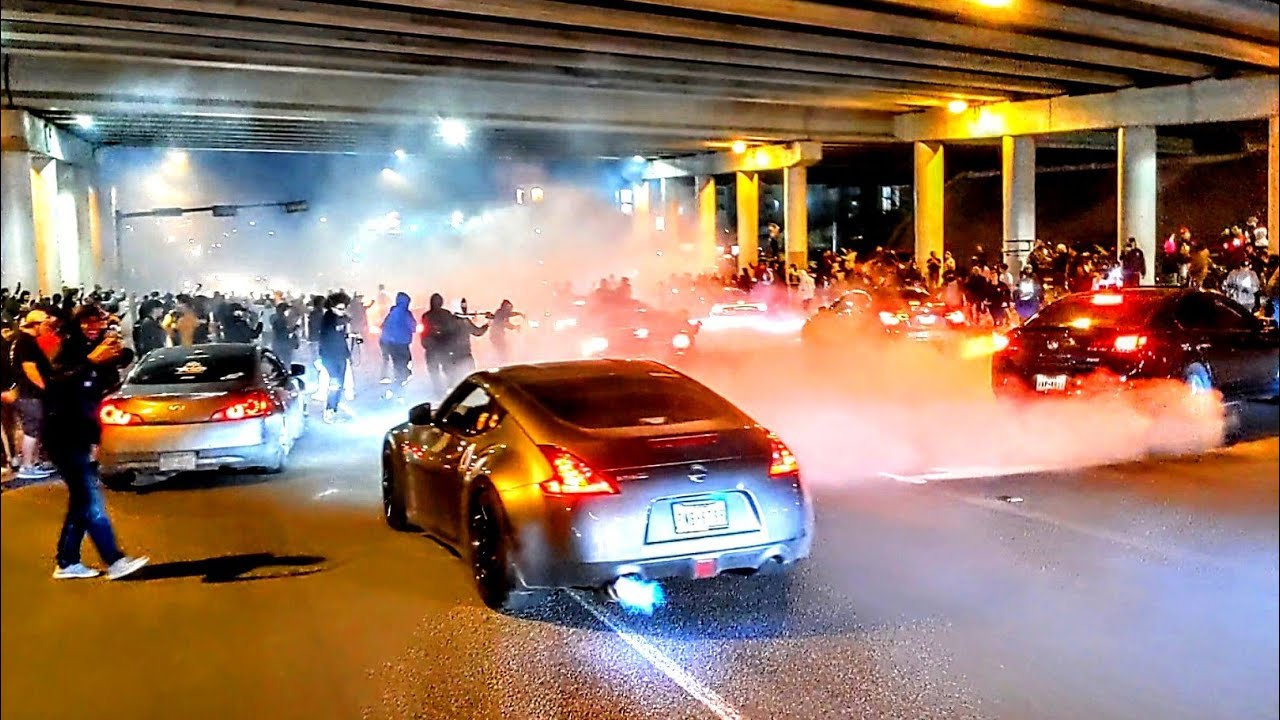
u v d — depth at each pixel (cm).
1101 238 5222
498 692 572
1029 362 1349
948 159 5697
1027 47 2550
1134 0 2159
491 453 710
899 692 555
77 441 789
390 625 681
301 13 1934
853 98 3406
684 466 667
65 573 798
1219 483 1016
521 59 2420
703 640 640
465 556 745
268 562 839
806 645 627
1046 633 634
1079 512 915
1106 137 4581
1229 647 608
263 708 556
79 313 805
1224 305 1340
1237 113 3117
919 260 3988
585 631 663
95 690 584
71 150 3794
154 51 2291
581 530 648
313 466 1274
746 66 2645
